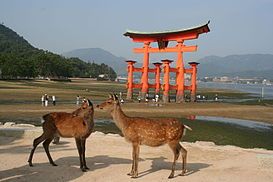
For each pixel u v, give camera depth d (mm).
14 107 40438
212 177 10125
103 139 15641
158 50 60375
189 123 33375
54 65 136625
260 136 27828
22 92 65062
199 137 25625
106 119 33281
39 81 120938
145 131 9906
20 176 9891
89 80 165750
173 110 44281
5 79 115250
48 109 38906
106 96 63938
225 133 28062
